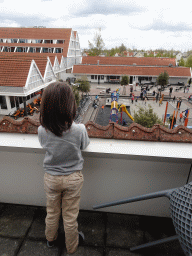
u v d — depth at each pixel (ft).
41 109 4.22
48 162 4.79
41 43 176.65
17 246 5.77
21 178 6.72
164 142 5.79
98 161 6.04
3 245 5.79
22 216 6.77
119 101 111.14
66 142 4.44
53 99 4.02
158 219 6.66
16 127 6.31
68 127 4.31
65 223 5.14
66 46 175.63
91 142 5.77
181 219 3.85
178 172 5.94
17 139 6.01
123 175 6.21
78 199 5.12
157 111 101.81
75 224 5.23
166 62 186.29
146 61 187.11
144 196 5.01
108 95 133.49
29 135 6.23
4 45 175.01
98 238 6.03
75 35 199.21
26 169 6.50
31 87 82.99
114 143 5.73
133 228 6.34
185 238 3.77
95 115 93.81
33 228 6.34
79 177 4.94
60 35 179.42
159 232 6.22
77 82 118.52
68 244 5.37
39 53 167.84
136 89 152.46
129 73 162.81
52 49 175.11
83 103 104.22
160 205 6.51
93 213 6.89
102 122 85.40
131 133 5.82
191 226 3.62
